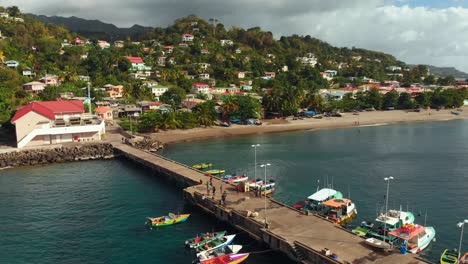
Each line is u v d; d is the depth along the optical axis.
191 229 64.06
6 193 82.44
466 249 56.09
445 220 67.12
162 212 71.69
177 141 146.25
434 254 54.94
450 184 87.94
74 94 187.12
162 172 95.31
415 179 92.19
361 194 81.25
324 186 87.00
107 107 172.12
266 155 121.19
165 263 53.16
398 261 46.41
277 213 63.38
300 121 194.00
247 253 54.25
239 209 65.19
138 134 142.00
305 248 50.16
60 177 95.12
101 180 92.81
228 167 106.06
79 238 60.81
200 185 79.25
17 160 106.38
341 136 157.50
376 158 115.50
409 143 140.00
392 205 74.44
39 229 64.06
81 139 125.25
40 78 198.62
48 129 117.94
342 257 47.50
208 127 172.50
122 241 59.78
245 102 188.12
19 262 53.44
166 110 179.38
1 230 63.47
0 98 146.75
